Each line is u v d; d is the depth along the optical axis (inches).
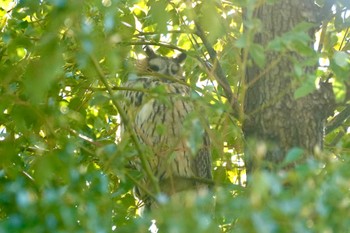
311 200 227.6
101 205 267.1
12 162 371.2
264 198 223.8
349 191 246.4
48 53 249.3
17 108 334.3
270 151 380.8
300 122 386.0
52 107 341.1
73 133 358.9
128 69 401.4
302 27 287.7
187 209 227.8
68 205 254.2
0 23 446.0
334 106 390.9
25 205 237.3
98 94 343.9
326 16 405.1
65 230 238.8
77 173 292.8
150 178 324.2
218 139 380.5
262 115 388.8
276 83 388.5
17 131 370.9
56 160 294.2
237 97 396.8
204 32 423.8
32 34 408.5
